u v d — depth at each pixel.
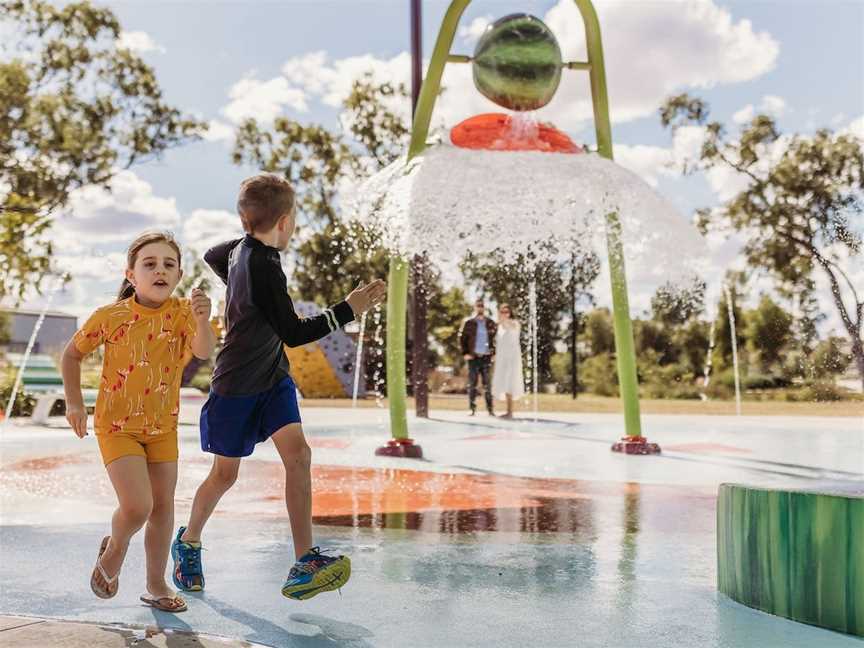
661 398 23.55
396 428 7.55
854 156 23.56
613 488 5.59
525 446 8.51
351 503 4.96
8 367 15.35
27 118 20.42
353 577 3.20
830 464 6.95
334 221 25.09
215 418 2.88
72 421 2.67
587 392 23.97
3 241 18.89
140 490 2.62
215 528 4.15
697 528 4.20
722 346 23.94
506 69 6.98
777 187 24.12
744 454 7.73
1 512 4.59
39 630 2.47
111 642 2.36
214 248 3.04
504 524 4.30
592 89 7.45
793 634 2.49
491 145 7.18
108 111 21.39
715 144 24.58
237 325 2.85
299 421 2.86
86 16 20.98
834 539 2.54
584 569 3.34
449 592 2.98
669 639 2.45
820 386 19.70
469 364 13.25
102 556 2.66
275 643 2.40
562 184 6.81
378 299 2.90
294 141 25.14
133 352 2.68
